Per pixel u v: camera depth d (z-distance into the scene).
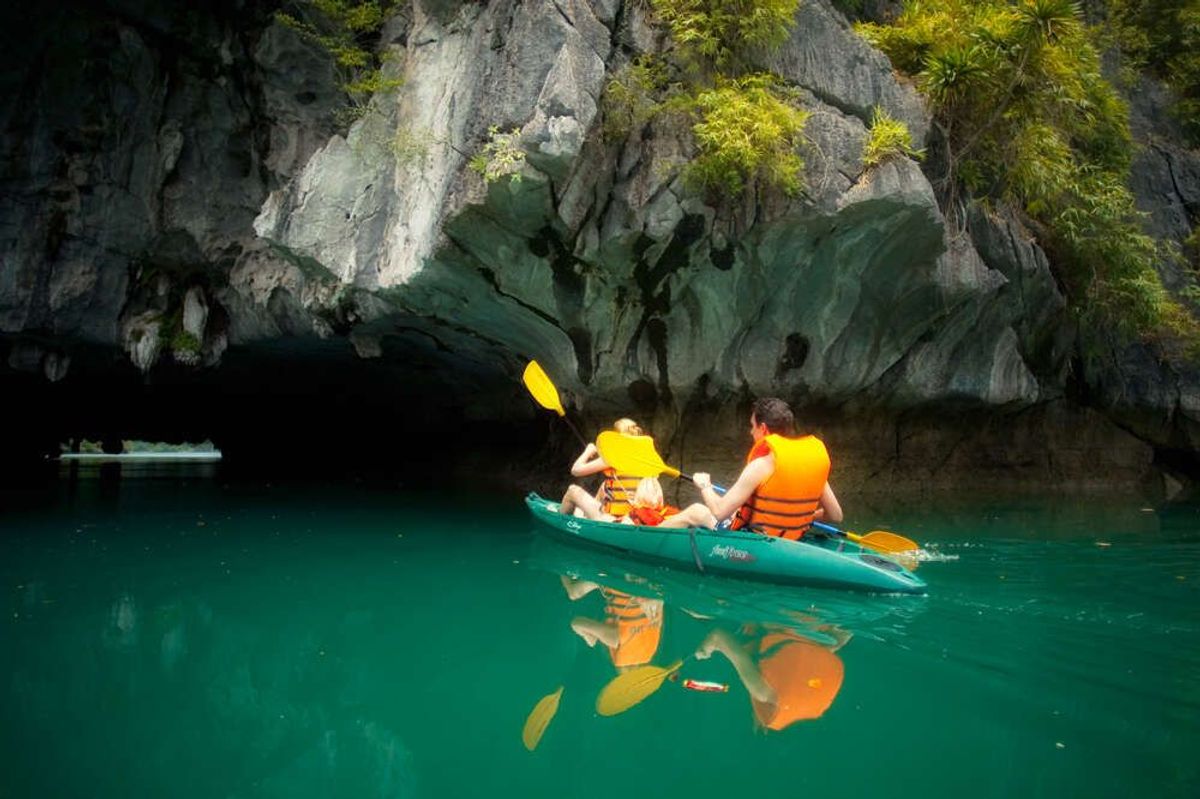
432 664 2.88
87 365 10.68
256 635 3.27
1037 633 3.13
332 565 4.81
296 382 12.80
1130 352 9.76
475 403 11.84
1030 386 8.47
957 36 6.75
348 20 7.28
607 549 5.14
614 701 2.47
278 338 9.59
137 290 9.53
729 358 7.20
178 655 3.01
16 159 8.60
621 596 3.94
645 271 6.44
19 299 8.86
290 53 8.12
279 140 8.71
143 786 1.94
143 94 8.67
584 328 7.03
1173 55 11.25
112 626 3.41
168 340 9.55
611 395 7.65
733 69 5.99
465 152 5.75
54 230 8.97
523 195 5.61
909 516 6.80
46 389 12.57
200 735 2.27
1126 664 2.72
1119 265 8.18
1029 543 5.29
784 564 4.15
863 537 4.86
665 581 4.32
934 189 6.72
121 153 8.88
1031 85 6.64
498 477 11.76
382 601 3.87
